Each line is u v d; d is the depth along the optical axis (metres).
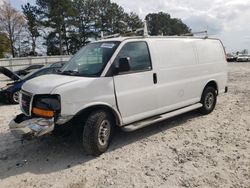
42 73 9.88
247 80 15.16
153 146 5.30
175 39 6.39
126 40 5.30
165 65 5.94
